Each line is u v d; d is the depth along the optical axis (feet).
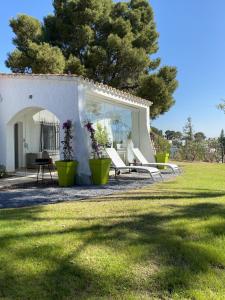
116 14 86.89
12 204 27.32
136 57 79.51
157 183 40.27
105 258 14.38
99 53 78.18
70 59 76.38
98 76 82.79
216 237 17.07
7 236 17.01
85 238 16.74
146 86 80.69
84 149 39.50
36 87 42.24
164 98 82.28
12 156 46.98
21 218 20.90
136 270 13.39
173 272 13.28
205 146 87.20
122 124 58.08
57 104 40.81
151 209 22.95
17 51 73.05
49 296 11.57
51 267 13.53
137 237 16.90
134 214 21.52
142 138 61.41
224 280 12.84
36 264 13.78
